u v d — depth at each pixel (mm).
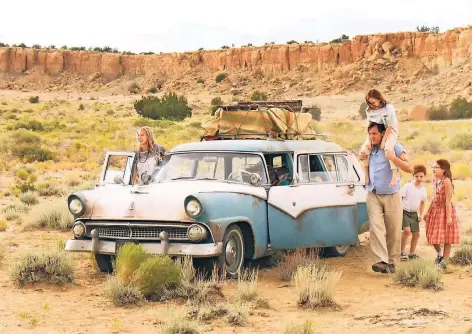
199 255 8148
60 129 55594
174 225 8312
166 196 8547
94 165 30344
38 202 18516
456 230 9797
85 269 9719
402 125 67125
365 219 10219
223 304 7195
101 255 9406
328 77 168500
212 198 8352
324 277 7953
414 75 156125
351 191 9781
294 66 181250
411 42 165500
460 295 8078
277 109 10242
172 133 50250
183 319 6652
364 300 7859
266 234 9148
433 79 151375
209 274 8586
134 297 7598
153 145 10422
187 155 9820
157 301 7754
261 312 7230
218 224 8242
